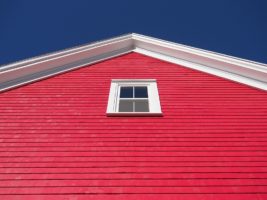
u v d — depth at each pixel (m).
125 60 8.80
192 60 8.38
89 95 7.09
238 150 5.39
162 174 4.88
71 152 5.35
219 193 4.53
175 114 6.36
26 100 6.84
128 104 7.21
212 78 7.75
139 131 5.87
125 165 5.05
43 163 5.12
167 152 5.34
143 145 5.51
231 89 7.26
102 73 8.05
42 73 7.84
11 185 4.69
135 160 5.16
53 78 7.77
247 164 5.07
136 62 8.66
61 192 4.57
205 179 4.78
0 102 6.75
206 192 4.55
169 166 5.03
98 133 5.82
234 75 7.68
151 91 7.22
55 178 4.82
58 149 5.42
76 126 6.02
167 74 7.98
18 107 6.58
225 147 5.46
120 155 5.27
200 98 6.92
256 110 6.50
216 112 6.43
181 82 7.59
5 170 4.97
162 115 6.29
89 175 4.87
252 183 4.71
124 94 7.47
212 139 5.66
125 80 7.66
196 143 5.56
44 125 6.05
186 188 4.62
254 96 7.00
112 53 9.08
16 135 5.77
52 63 7.99
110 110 6.48
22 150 5.40
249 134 5.80
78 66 8.32
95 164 5.08
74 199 4.45
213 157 5.22
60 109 6.54
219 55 7.93
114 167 5.01
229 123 6.10
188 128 5.95
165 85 7.47
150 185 4.67
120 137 5.71
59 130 5.91
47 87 7.38
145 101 7.29
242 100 6.85
